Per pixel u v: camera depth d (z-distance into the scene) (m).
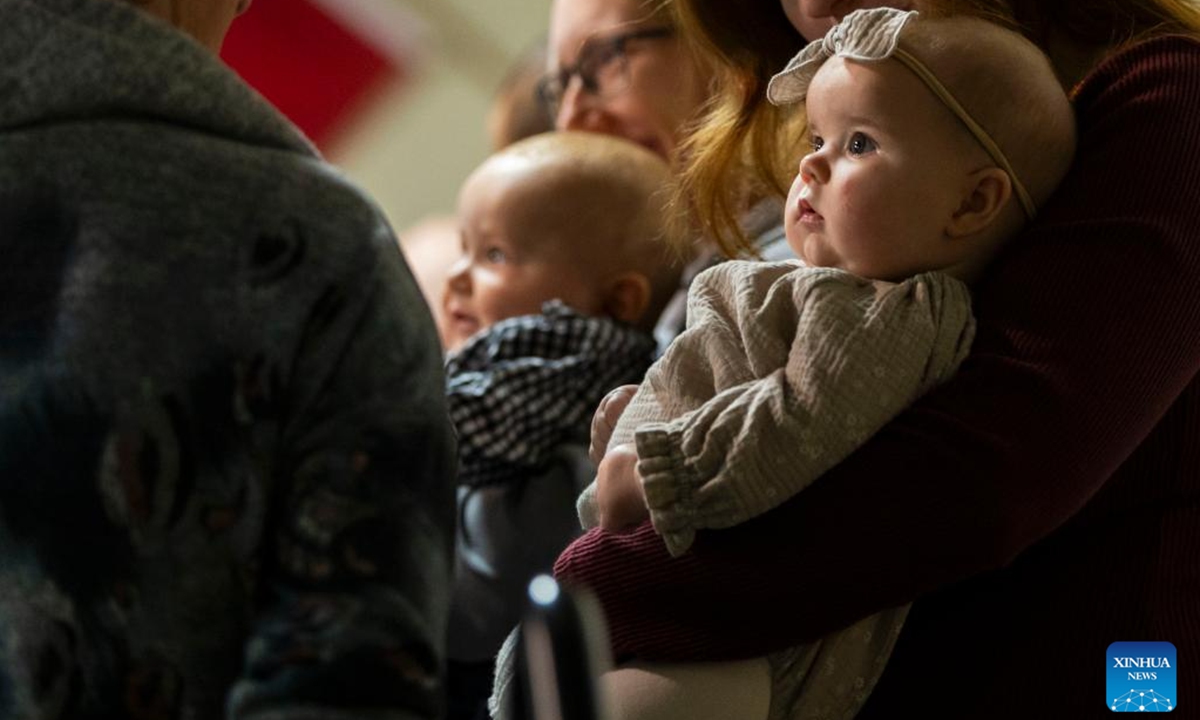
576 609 1.93
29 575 1.93
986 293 2.49
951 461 2.33
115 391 1.91
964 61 2.52
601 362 3.71
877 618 2.50
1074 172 2.55
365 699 1.87
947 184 2.51
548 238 3.95
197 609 1.93
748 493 2.37
